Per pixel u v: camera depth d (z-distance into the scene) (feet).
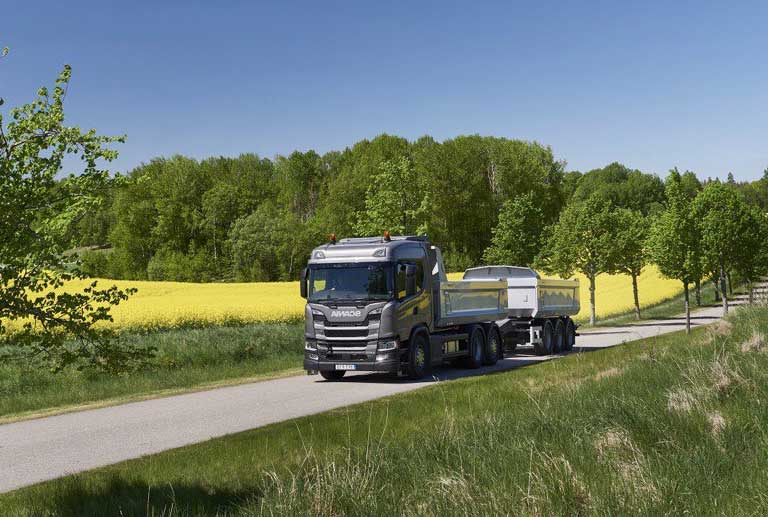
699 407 23.40
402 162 181.98
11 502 22.34
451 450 22.07
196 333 77.56
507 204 218.18
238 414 40.63
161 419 39.86
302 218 397.39
